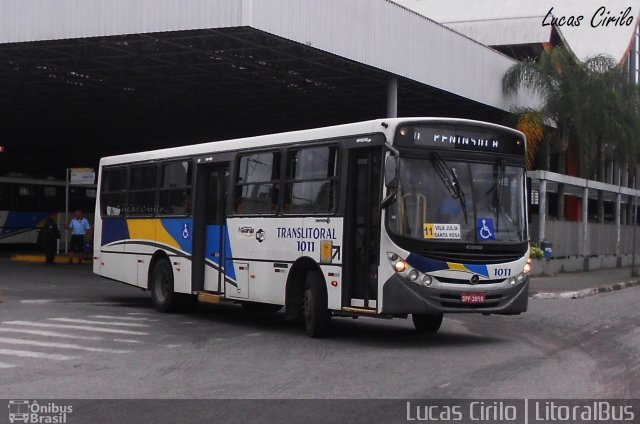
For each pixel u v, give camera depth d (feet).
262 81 92.07
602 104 105.81
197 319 53.47
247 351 39.73
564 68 105.91
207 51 77.66
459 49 91.09
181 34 69.97
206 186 53.31
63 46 76.18
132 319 52.65
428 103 100.99
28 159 187.52
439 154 40.70
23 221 137.18
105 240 63.16
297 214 44.65
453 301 39.81
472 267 40.22
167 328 48.57
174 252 54.85
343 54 73.46
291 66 83.56
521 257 41.96
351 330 48.21
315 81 90.63
